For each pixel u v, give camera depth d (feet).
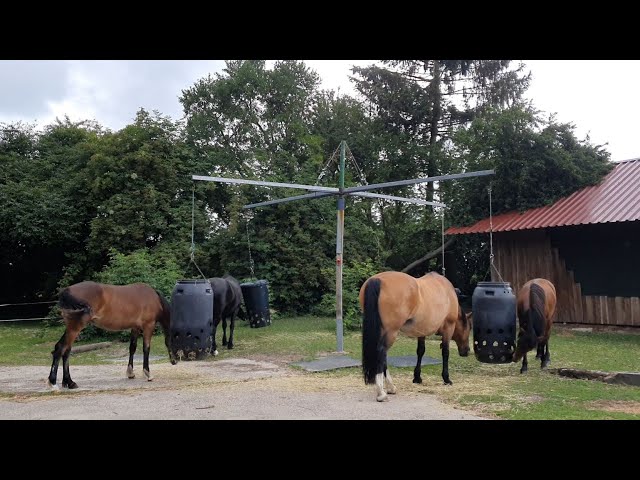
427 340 36.17
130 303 22.24
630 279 39.52
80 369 26.21
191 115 73.26
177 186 53.52
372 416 15.88
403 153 68.28
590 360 27.09
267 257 55.36
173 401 18.10
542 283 25.46
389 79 70.13
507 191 48.65
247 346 33.83
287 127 72.08
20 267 60.90
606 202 40.70
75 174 55.16
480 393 19.24
